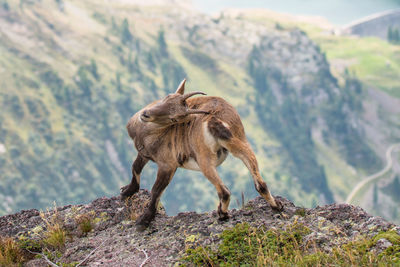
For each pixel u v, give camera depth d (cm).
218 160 1090
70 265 1034
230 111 1094
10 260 1094
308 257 890
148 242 1091
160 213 1280
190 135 1095
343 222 1059
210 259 941
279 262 886
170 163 1155
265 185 1061
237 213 1149
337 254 898
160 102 1086
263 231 1000
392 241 905
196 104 1145
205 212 1204
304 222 1056
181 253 1005
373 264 833
